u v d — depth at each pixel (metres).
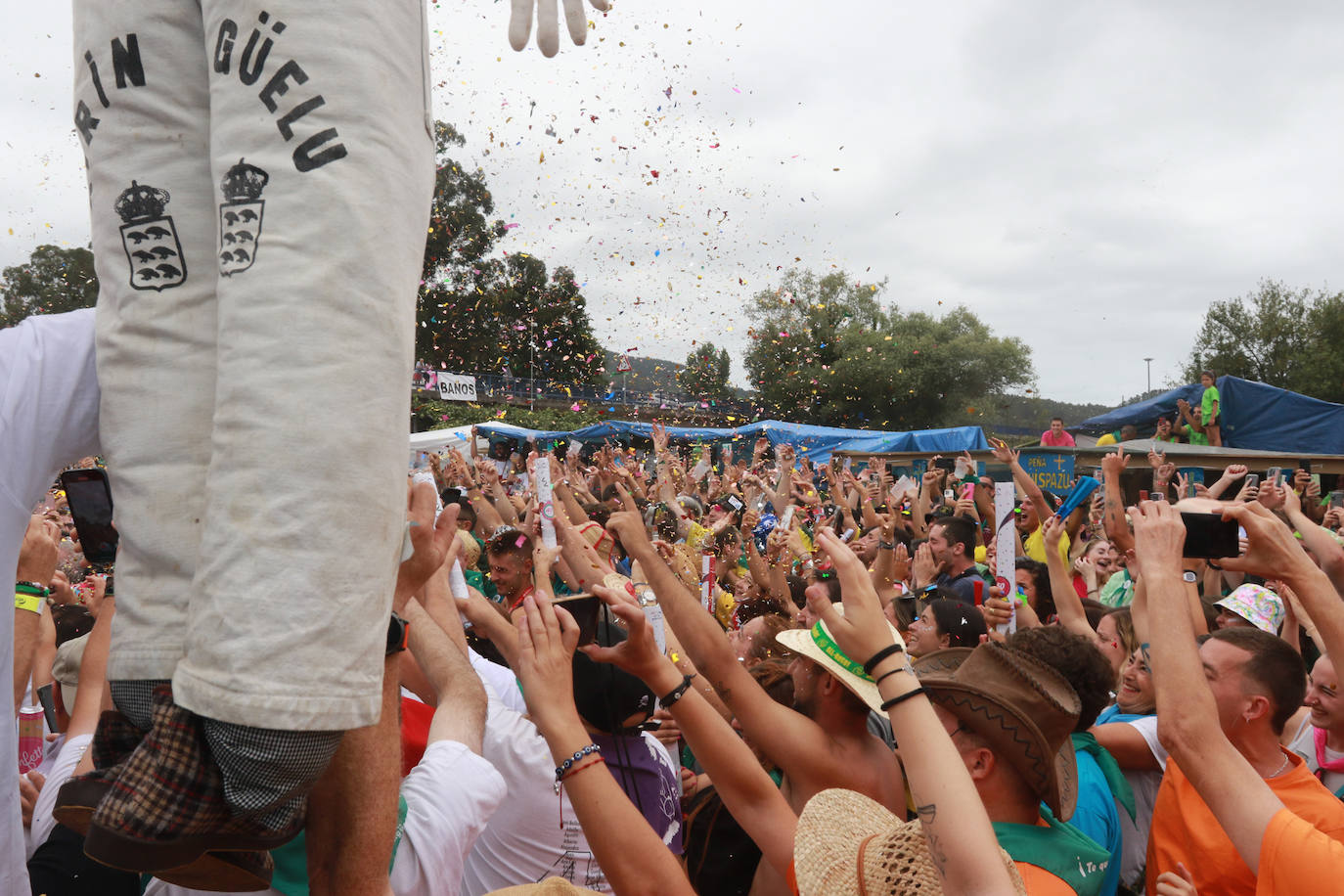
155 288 0.98
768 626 4.68
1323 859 1.94
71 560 5.41
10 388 1.15
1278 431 16.50
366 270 0.88
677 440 23.38
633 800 2.72
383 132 0.91
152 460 0.96
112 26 1.01
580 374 38.22
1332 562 3.56
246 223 0.88
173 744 0.88
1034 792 2.17
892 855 1.66
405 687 2.87
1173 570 2.23
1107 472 4.77
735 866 3.03
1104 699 2.90
